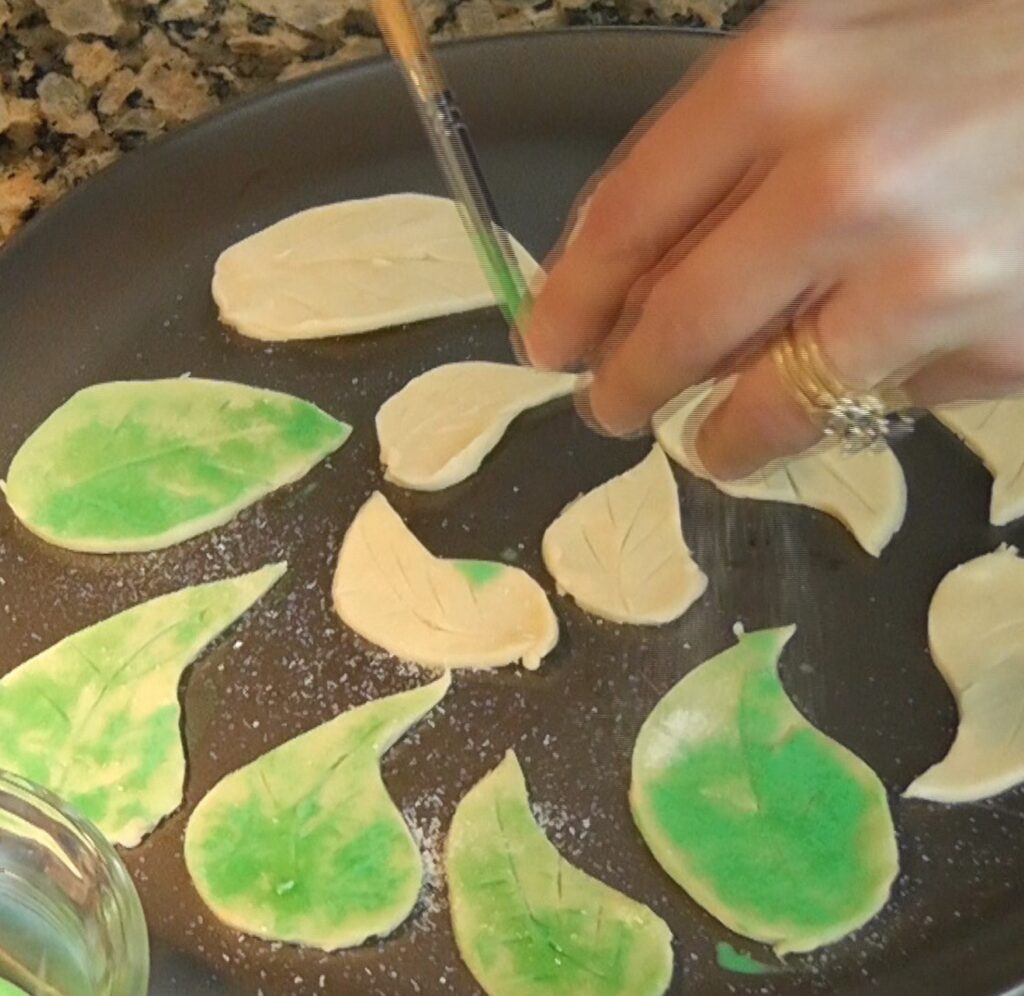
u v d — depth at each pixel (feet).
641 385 0.94
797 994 1.05
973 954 1.05
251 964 1.07
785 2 0.87
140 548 1.29
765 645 1.22
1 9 1.62
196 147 1.53
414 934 1.09
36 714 1.19
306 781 1.15
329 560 1.29
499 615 1.24
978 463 1.32
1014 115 0.82
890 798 1.14
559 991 1.05
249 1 1.65
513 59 1.57
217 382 1.39
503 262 1.14
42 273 1.45
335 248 1.47
